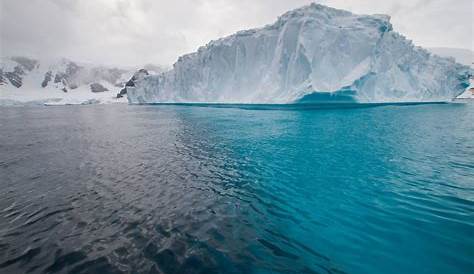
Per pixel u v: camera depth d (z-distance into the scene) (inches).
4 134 938.1
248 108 1808.6
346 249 219.5
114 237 243.8
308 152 557.6
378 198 314.3
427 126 864.9
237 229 255.1
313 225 259.4
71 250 224.2
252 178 404.8
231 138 753.0
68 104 3727.9
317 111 1455.5
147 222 271.9
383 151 546.0
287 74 1440.7
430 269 192.5
